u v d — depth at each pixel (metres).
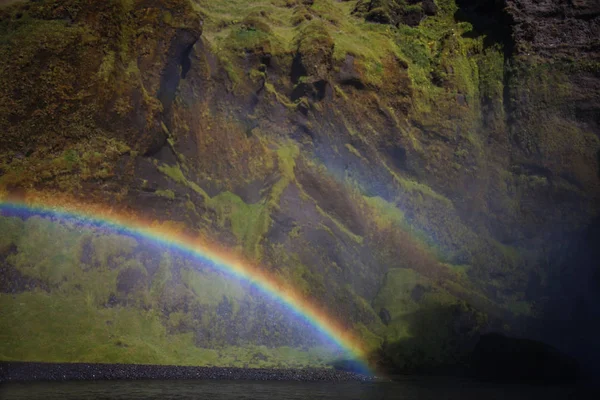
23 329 31.69
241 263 41.91
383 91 58.44
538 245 55.12
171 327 36.69
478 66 64.44
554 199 56.66
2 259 34.19
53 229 36.09
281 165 48.62
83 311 34.06
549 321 48.84
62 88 39.44
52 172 37.41
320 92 54.12
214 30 57.78
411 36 65.19
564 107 60.53
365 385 33.25
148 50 44.06
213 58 50.31
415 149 57.16
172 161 43.44
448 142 58.88
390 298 45.66
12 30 41.12
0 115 37.78
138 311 36.06
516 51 63.31
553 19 64.81
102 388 26.94
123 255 37.25
